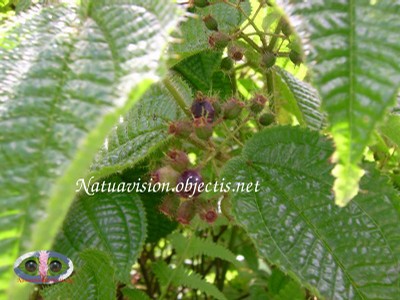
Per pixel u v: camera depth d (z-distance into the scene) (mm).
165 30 78
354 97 75
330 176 123
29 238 61
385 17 78
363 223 116
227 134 154
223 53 186
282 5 82
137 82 69
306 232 117
